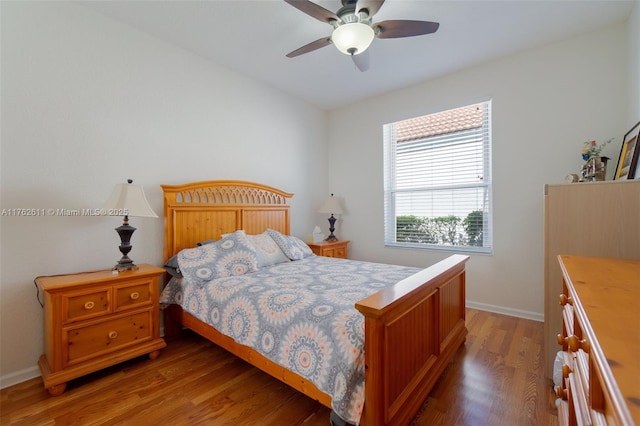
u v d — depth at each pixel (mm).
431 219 3592
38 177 1992
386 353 1289
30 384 1864
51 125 2047
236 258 2422
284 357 1532
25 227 1942
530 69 2832
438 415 1556
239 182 3158
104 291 1941
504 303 3023
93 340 1889
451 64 3086
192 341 2490
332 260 3027
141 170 2502
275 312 1641
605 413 645
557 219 1838
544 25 2436
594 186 1738
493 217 3070
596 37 2523
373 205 4031
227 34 2553
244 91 3314
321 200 4371
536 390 1756
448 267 2020
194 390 1793
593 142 2438
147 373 1980
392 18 2303
